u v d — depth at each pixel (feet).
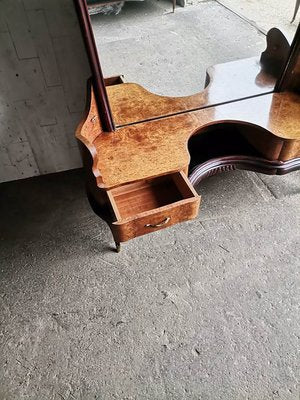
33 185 4.41
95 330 2.99
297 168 3.59
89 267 3.47
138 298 3.20
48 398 2.62
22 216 4.03
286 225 3.78
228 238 3.67
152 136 3.17
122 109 3.49
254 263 3.44
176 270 3.41
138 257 3.54
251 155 3.60
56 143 4.16
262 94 3.68
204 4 3.31
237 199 4.08
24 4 2.77
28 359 2.83
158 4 3.12
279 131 3.18
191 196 2.78
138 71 3.56
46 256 3.59
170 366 2.77
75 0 2.30
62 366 2.79
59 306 3.17
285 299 3.16
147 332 2.97
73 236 3.78
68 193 4.29
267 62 3.84
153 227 2.77
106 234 3.78
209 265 3.44
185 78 3.73
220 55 3.73
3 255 3.62
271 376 2.70
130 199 3.14
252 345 2.87
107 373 2.74
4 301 3.22
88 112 2.87
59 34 3.06
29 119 3.77
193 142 3.92
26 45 3.07
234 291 3.22
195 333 2.95
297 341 2.89
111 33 3.09
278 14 3.43
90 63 2.71
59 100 3.66
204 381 2.68
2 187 4.40
